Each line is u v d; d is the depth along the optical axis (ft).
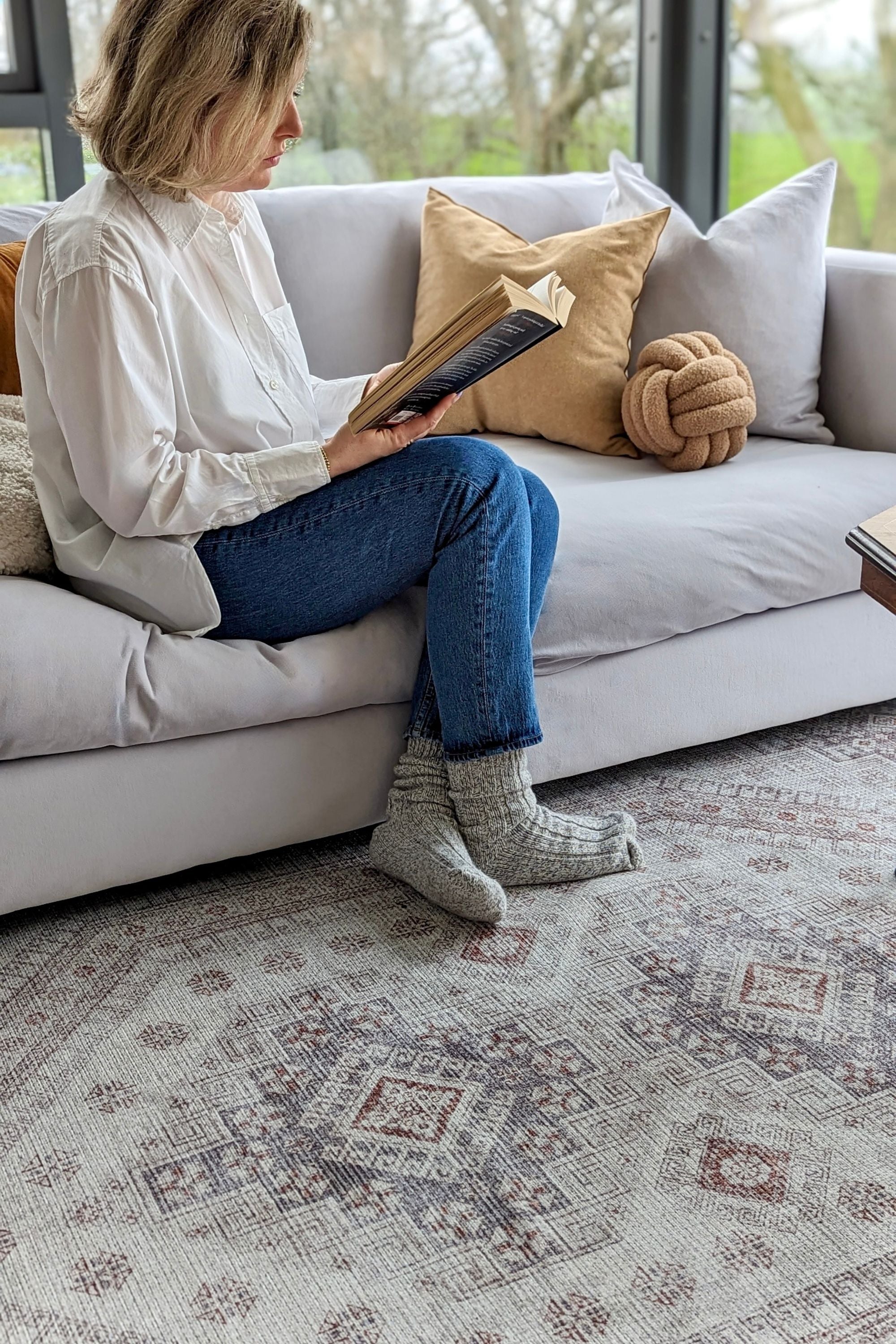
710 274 7.47
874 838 5.78
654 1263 3.50
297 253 7.43
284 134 4.77
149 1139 4.04
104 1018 4.65
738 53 10.46
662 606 5.92
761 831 5.87
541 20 10.19
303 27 4.53
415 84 9.90
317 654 5.27
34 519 5.24
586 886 5.44
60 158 8.66
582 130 10.64
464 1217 3.69
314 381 5.96
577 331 7.22
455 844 5.24
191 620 5.10
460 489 4.97
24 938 5.17
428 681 5.41
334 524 5.07
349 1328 3.33
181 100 4.43
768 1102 4.13
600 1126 4.05
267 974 4.89
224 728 5.15
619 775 6.48
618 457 7.23
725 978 4.79
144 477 4.71
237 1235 3.65
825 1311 3.33
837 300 7.66
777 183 10.70
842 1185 3.77
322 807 5.52
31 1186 3.85
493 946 5.03
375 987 4.80
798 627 6.54
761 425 7.61
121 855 5.15
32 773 4.90
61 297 4.57
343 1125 4.09
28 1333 3.33
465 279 7.37
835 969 4.83
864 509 6.58
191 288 4.97
